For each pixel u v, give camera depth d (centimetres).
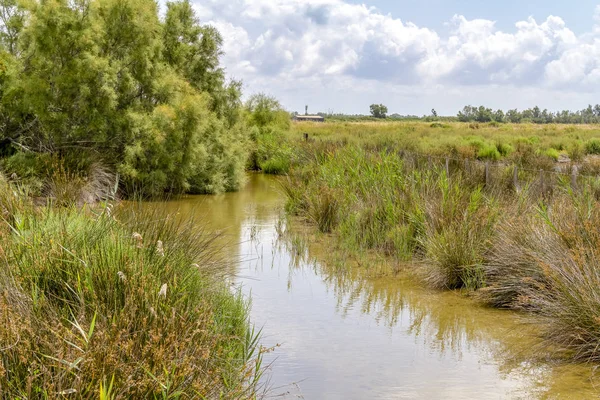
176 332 407
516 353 548
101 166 1355
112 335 373
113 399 321
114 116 1420
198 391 355
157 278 488
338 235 1073
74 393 327
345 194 1223
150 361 367
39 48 1357
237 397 398
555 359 531
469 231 795
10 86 1370
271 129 2873
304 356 532
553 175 1347
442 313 668
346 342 571
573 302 557
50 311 409
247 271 838
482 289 697
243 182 1852
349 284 783
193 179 1658
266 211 1370
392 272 845
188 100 1527
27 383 323
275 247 987
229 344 499
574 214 738
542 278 666
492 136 3666
